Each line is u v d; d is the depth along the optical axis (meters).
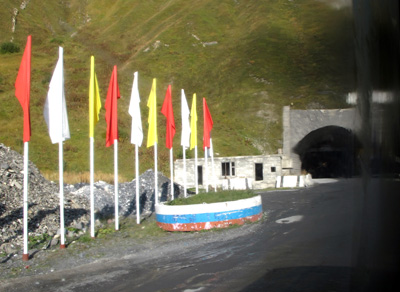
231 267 6.97
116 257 8.91
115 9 62.53
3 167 14.90
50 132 10.24
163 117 37.62
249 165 25.67
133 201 16.42
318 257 5.70
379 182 3.00
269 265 6.49
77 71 46.00
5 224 11.05
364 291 3.40
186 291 6.04
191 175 27.59
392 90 2.94
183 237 10.45
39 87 42.97
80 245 10.14
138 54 45.62
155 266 7.81
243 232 10.05
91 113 11.31
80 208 13.97
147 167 31.62
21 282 7.43
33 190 14.02
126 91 41.56
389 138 2.95
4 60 50.94
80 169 30.22
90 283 7.05
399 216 3.09
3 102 39.44
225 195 12.38
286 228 9.10
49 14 65.75
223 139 26.55
